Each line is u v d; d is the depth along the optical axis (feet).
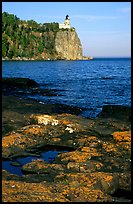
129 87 208.64
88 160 60.03
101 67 569.64
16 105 119.96
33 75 332.80
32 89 197.77
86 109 129.70
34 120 91.09
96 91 189.16
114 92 183.73
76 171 56.29
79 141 73.36
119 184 48.55
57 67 522.06
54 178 52.60
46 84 233.14
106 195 46.21
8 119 94.27
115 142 72.69
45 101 150.92
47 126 85.35
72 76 323.37
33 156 67.05
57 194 45.85
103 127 85.40
